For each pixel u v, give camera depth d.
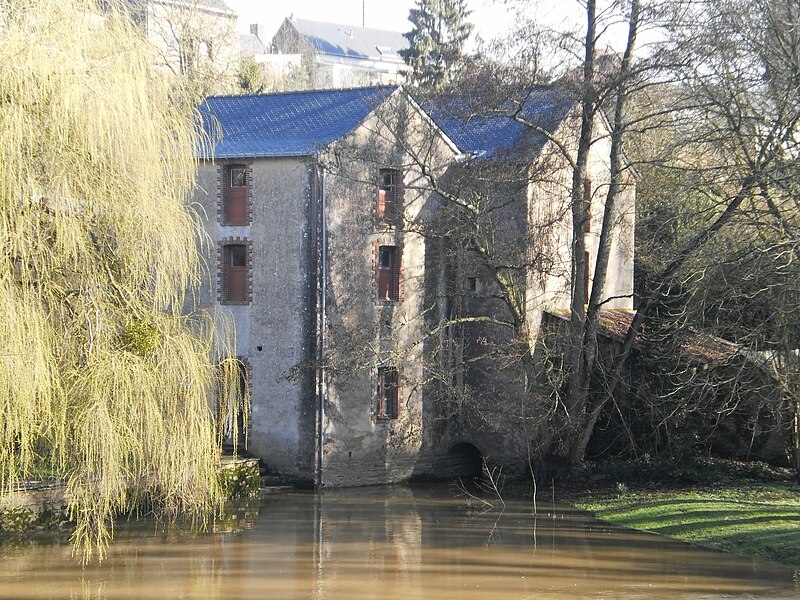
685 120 23.28
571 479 27.64
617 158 26.25
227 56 50.75
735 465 26.55
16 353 13.17
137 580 17.28
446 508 24.92
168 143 16.70
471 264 27.20
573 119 27.58
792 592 15.94
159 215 15.68
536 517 23.44
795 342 21.77
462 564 18.48
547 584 16.81
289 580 17.31
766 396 23.12
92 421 14.23
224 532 21.64
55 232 14.26
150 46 16.38
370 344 27.77
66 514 19.42
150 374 14.91
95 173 14.68
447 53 27.20
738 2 21.67
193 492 16.14
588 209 26.98
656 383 27.47
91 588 16.73
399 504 25.53
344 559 18.97
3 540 20.34
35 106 13.91
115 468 14.48
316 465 27.73
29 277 13.81
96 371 14.41
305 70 63.88
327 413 27.94
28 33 14.10
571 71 24.98
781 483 25.27
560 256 28.03
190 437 15.52
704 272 20.22
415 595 16.20
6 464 14.53
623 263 34.62
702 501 23.42
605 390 27.16
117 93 14.82
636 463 27.31
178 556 19.17
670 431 26.92
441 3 53.25
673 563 18.22
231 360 18.64
